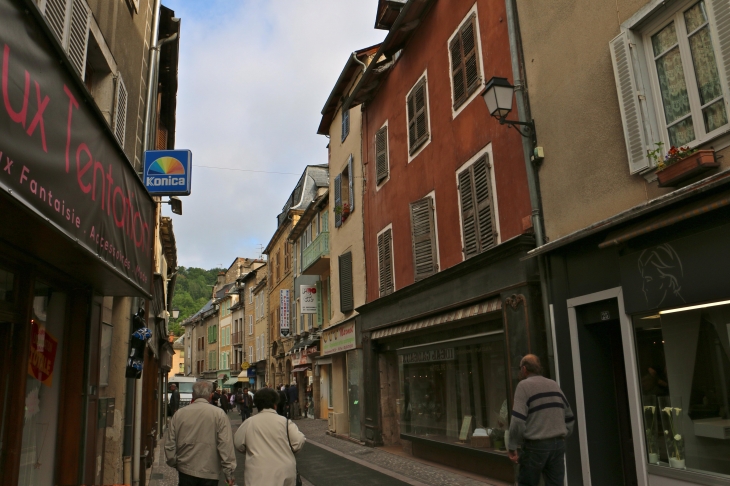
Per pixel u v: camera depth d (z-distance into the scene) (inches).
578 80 296.8
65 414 225.6
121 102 295.0
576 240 281.9
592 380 285.9
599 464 277.3
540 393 212.4
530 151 333.1
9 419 173.5
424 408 476.7
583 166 290.8
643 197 250.7
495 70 382.3
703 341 220.1
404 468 440.8
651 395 245.4
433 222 473.1
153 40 376.5
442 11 468.8
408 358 511.2
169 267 964.0
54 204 132.6
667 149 244.2
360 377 625.9
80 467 225.1
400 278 533.6
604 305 276.7
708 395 217.8
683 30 236.8
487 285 370.9
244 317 1924.2
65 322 229.8
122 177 203.9
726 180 189.6
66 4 207.6
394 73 574.9
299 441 198.7
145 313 389.7
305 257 976.9
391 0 530.3
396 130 563.2
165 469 510.6
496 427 367.6
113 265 192.5
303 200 1245.7
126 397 334.3
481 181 394.6
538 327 321.4
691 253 217.6
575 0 301.0
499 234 371.2
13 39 111.4
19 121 113.0
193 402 221.3
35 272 185.5
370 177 636.1
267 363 1513.3
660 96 249.8
